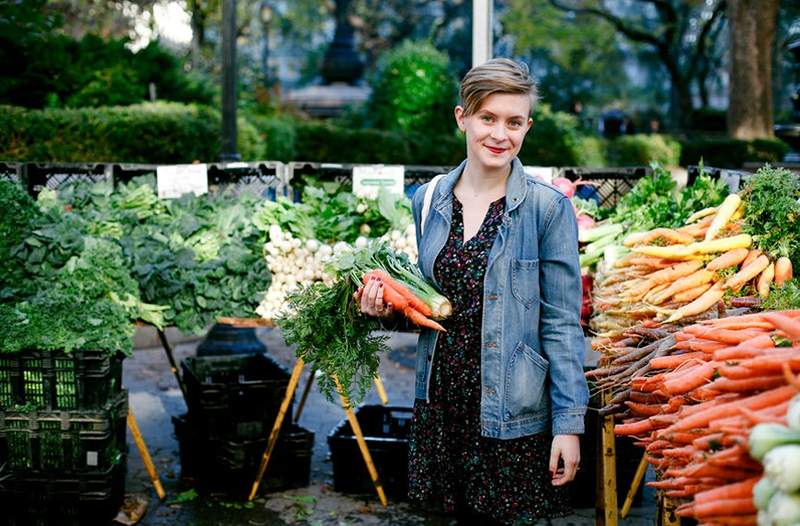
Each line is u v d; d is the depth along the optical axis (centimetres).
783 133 800
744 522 169
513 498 238
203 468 420
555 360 238
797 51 827
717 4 2236
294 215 411
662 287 320
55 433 355
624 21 2364
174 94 921
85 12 1499
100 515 364
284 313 274
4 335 344
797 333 205
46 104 815
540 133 1036
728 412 185
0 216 385
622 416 270
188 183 457
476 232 242
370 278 246
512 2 2320
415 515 400
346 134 994
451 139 1009
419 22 2948
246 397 418
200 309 395
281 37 3356
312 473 451
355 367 263
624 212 418
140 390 597
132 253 404
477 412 239
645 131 3064
